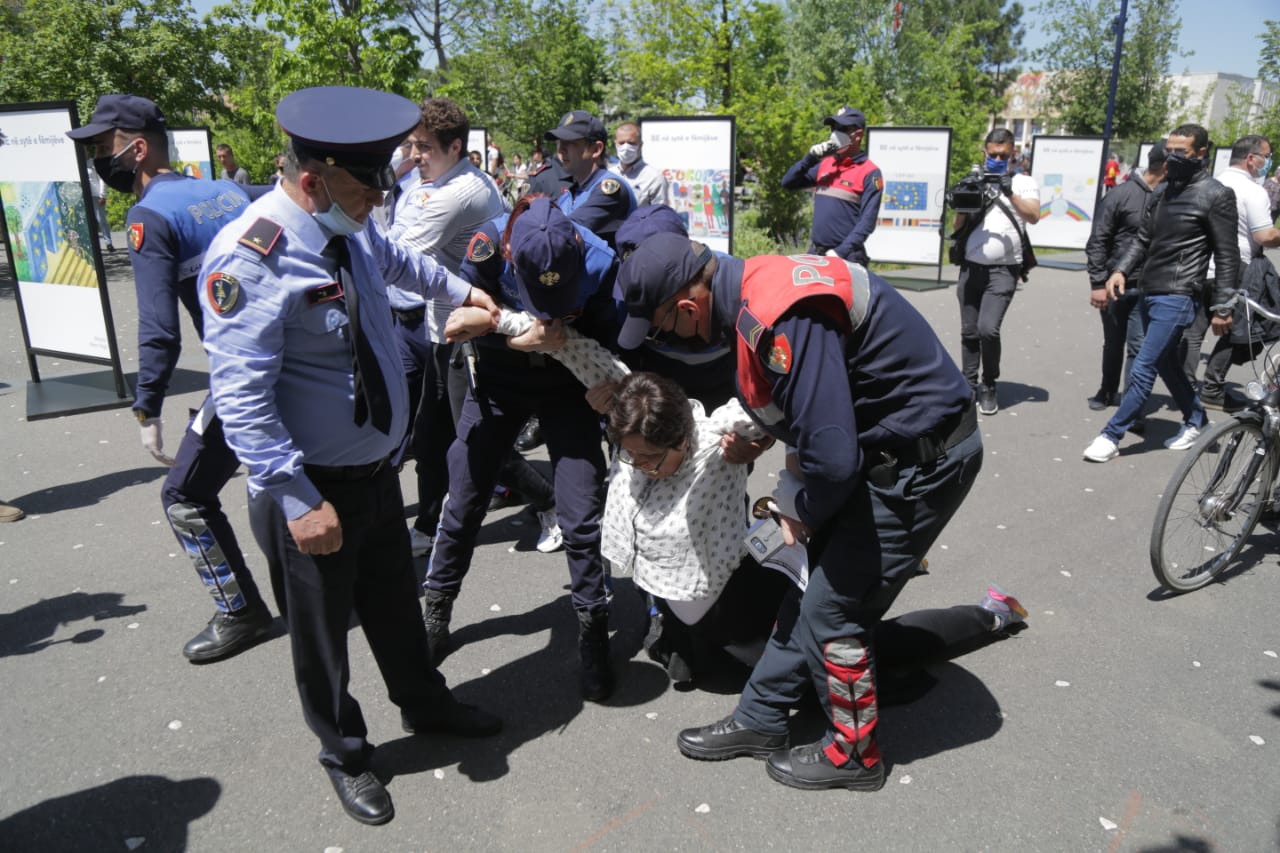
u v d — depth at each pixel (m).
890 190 12.12
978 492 4.89
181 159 13.88
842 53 32.53
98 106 3.43
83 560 4.13
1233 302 4.34
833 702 2.54
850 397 2.18
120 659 3.34
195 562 3.26
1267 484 3.89
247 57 14.84
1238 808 2.54
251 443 2.08
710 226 9.34
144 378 3.28
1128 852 2.38
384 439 2.35
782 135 14.60
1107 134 16.34
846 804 2.58
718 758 2.76
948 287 12.09
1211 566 3.85
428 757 2.81
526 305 2.65
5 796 2.63
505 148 30.05
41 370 7.73
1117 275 5.53
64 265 6.54
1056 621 3.55
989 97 44.41
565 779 2.70
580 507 2.96
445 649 3.34
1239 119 27.69
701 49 18.59
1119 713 2.97
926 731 2.90
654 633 3.23
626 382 2.62
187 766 2.77
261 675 3.25
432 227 3.60
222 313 2.05
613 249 3.18
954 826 2.49
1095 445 5.35
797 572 2.55
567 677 3.23
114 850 2.43
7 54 13.18
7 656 3.36
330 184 2.08
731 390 3.07
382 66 10.17
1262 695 3.06
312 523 2.17
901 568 2.42
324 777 2.72
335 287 2.17
